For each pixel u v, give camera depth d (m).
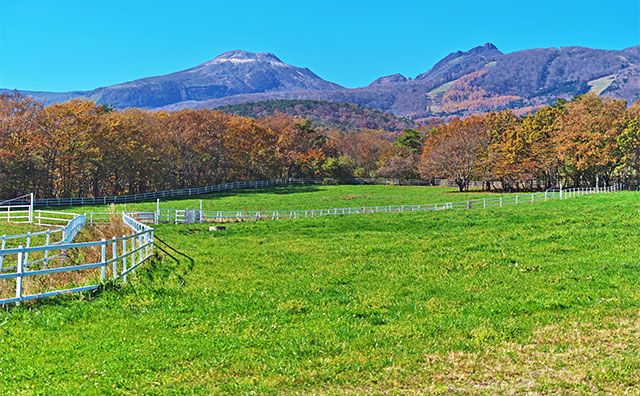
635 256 17.59
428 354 9.53
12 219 41.91
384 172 116.62
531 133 83.94
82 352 9.68
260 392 8.13
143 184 93.12
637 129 75.88
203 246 25.86
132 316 11.98
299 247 24.44
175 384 8.41
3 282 15.15
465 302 13.41
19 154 67.81
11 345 9.92
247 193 87.06
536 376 8.45
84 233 29.62
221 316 12.08
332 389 8.26
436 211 43.94
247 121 108.94
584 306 12.37
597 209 35.59
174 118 98.94
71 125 72.62
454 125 108.44
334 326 11.31
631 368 8.52
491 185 106.62
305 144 127.62
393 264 19.03
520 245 21.81
